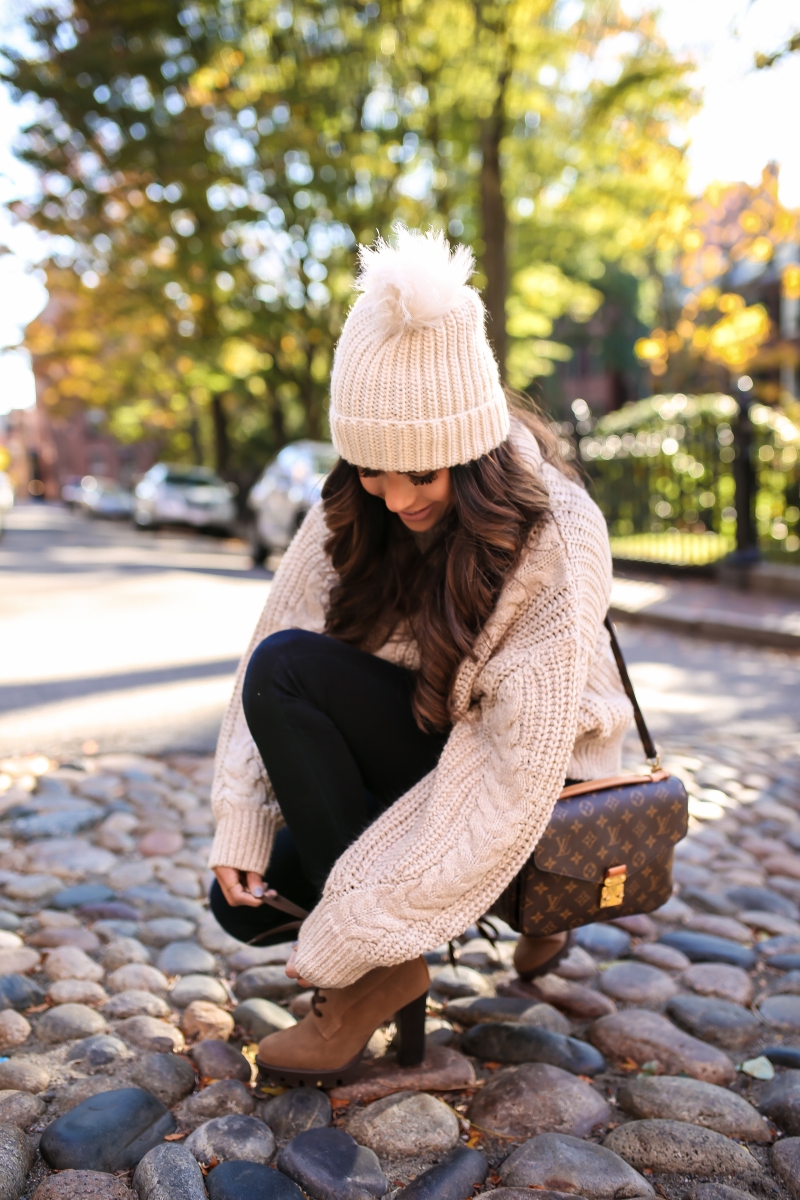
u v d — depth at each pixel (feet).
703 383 49.47
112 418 124.57
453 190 46.98
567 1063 5.61
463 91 35.35
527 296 56.59
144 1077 5.26
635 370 110.83
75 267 55.83
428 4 32.96
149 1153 4.60
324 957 4.74
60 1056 5.52
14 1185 4.39
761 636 21.76
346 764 5.11
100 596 28.07
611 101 30.94
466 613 4.79
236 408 102.06
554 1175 4.57
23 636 20.89
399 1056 5.48
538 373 76.59
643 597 27.20
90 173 47.11
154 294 57.41
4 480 80.94
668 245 37.93
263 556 41.47
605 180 42.09
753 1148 4.96
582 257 66.18
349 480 5.15
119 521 106.83
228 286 55.47
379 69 43.14
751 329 39.65
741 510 28.45
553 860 4.92
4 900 7.62
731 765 12.25
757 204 32.12
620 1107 5.30
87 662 17.98
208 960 6.78
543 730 4.63
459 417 4.50
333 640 5.24
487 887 4.73
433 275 4.41
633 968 6.82
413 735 5.28
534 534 4.83
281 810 5.15
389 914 4.64
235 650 19.42
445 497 4.86
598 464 36.45
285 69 43.78
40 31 40.96
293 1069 5.26
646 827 5.17
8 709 14.16
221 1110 5.09
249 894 5.18
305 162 47.29
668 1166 4.76
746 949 7.24
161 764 11.53
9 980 6.21
